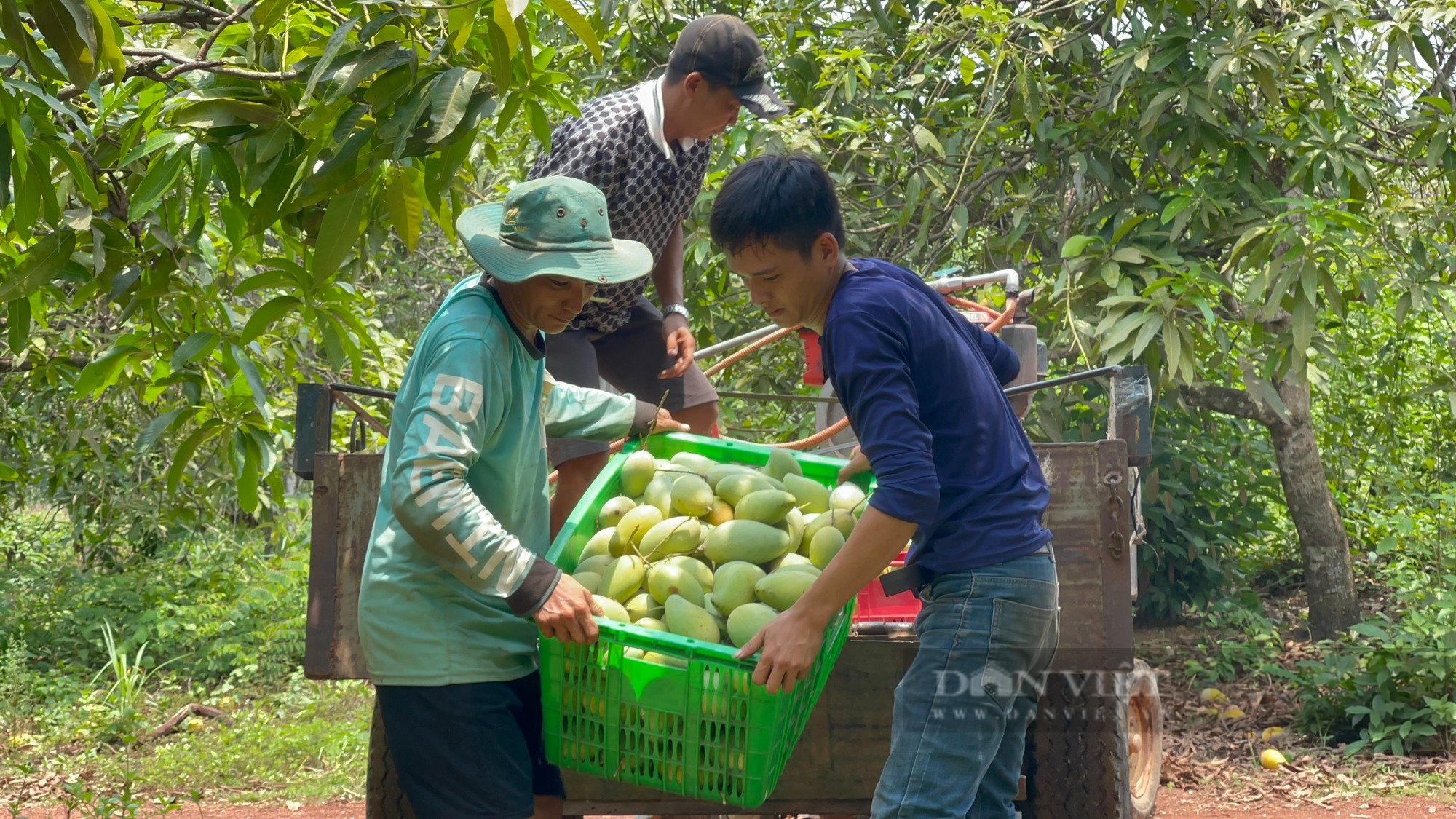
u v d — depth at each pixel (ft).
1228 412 24.73
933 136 19.92
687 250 20.51
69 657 29.35
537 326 8.09
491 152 13.43
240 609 29.25
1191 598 28.02
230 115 9.58
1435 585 21.79
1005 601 7.49
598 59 8.75
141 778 17.57
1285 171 22.33
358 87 9.34
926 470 7.04
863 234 23.95
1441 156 19.42
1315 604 24.81
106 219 11.31
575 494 10.84
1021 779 9.91
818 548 8.13
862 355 7.26
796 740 7.98
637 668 7.39
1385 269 21.25
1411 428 28.89
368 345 12.41
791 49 22.66
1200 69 19.06
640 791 9.51
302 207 9.77
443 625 7.67
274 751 20.88
